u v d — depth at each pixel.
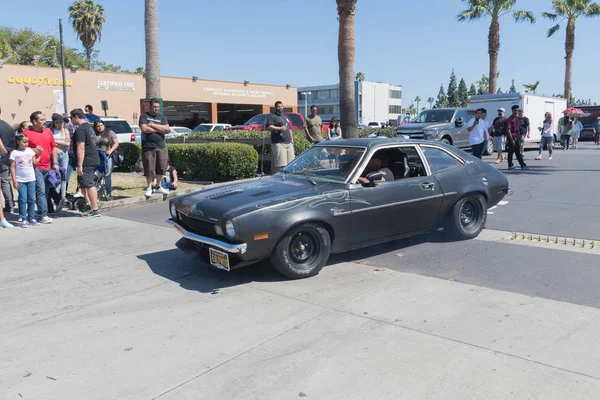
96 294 5.20
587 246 6.26
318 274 5.52
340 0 14.57
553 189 10.46
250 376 3.46
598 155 18.86
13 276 5.86
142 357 3.79
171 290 5.22
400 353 3.69
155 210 9.62
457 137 17.31
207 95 43.59
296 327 4.20
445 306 4.52
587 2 40.09
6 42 45.91
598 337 3.83
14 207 9.70
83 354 3.88
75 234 7.79
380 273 5.49
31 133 8.66
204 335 4.12
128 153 15.38
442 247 6.45
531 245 6.39
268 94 48.97
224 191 5.85
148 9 13.05
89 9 48.81
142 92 37.88
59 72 33.12
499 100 20.95
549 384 3.22
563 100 25.17
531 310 4.36
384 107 97.12
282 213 5.09
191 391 3.31
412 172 6.35
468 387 3.22
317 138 12.62
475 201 6.77
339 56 14.91
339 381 3.35
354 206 5.55
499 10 33.09
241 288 5.18
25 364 3.76
